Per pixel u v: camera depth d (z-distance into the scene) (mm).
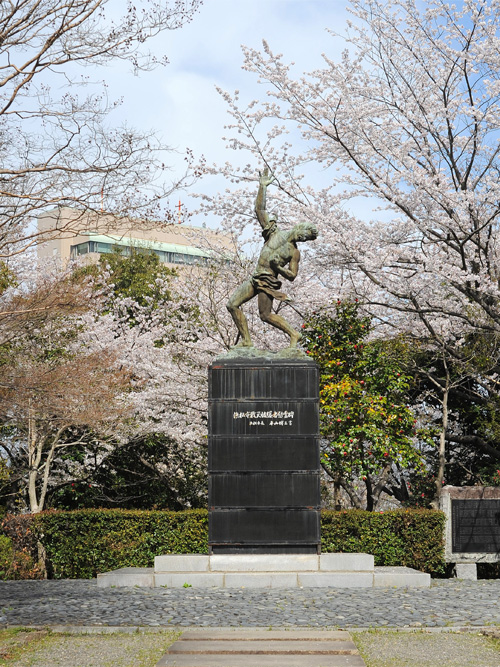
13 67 10422
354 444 14461
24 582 12406
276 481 10914
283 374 11062
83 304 12477
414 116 15609
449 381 16578
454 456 18422
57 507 20094
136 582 10672
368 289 17000
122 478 20172
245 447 10984
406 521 12875
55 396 12375
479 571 13477
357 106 15727
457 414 18188
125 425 16172
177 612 8648
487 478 16141
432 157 16109
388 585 10562
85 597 9828
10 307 12273
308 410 11008
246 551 10859
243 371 11094
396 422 14695
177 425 17891
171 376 17250
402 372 15359
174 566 10883
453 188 15867
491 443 17250
